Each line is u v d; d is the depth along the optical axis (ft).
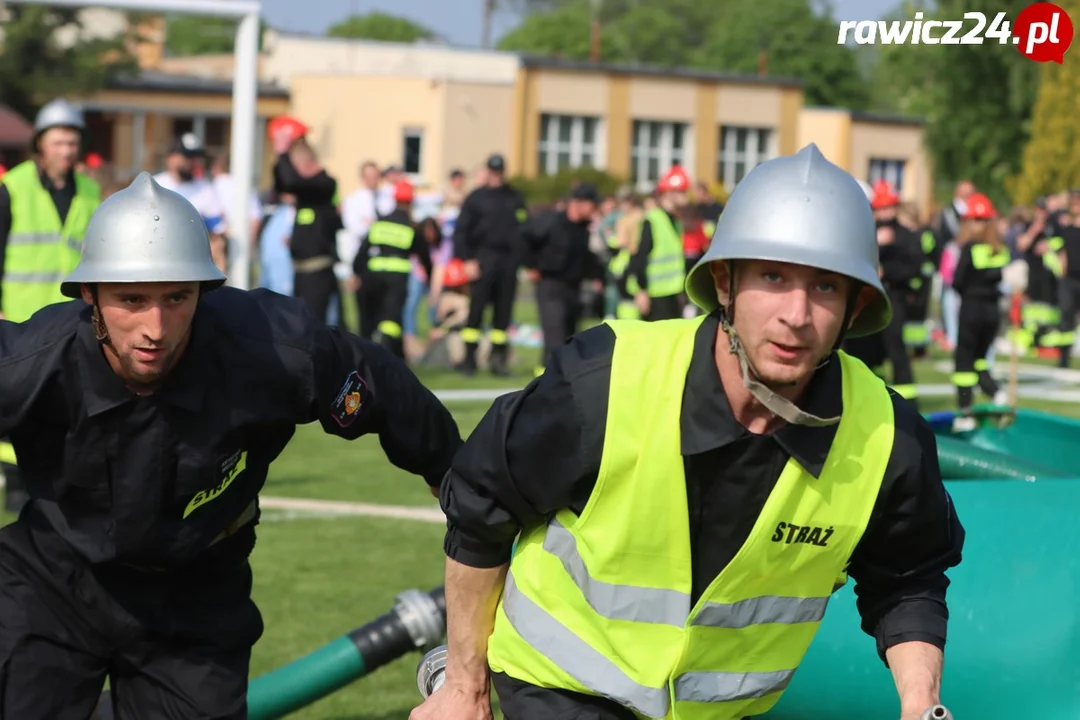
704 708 12.31
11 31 142.31
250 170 54.24
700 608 11.65
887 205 50.39
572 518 11.91
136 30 150.41
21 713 13.89
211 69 179.22
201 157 50.11
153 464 13.24
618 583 11.73
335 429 14.11
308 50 164.35
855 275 10.47
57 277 31.04
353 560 28.94
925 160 181.68
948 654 15.62
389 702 21.29
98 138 152.46
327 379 13.79
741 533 11.46
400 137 163.73
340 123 163.53
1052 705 15.30
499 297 62.03
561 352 11.63
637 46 327.06
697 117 182.29
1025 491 15.98
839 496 11.43
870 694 15.60
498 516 12.04
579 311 60.13
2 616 14.11
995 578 15.72
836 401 11.21
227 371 13.32
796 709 15.89
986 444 24.07
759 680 12.28
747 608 11.83
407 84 163.53
